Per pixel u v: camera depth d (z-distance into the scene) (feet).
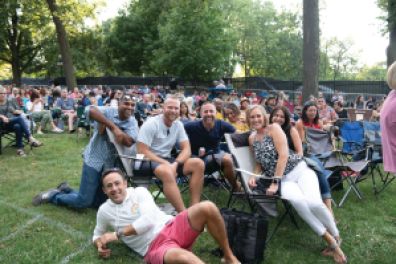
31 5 80.43
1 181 19.42
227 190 17.47
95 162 14.47
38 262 11.09
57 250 11.85
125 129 15.12
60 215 14.62
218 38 78.54
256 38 143.02
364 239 13.25
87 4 74.33
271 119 14.94
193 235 9.81
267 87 82.02
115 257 11.51
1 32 95.61
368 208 16.56
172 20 78.48
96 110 14.33
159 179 13.92
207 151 17.26
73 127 38.34
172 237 9.73
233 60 105.50
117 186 10.95
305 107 20.53
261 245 11.25
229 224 11.43
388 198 18.04
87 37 103.45
